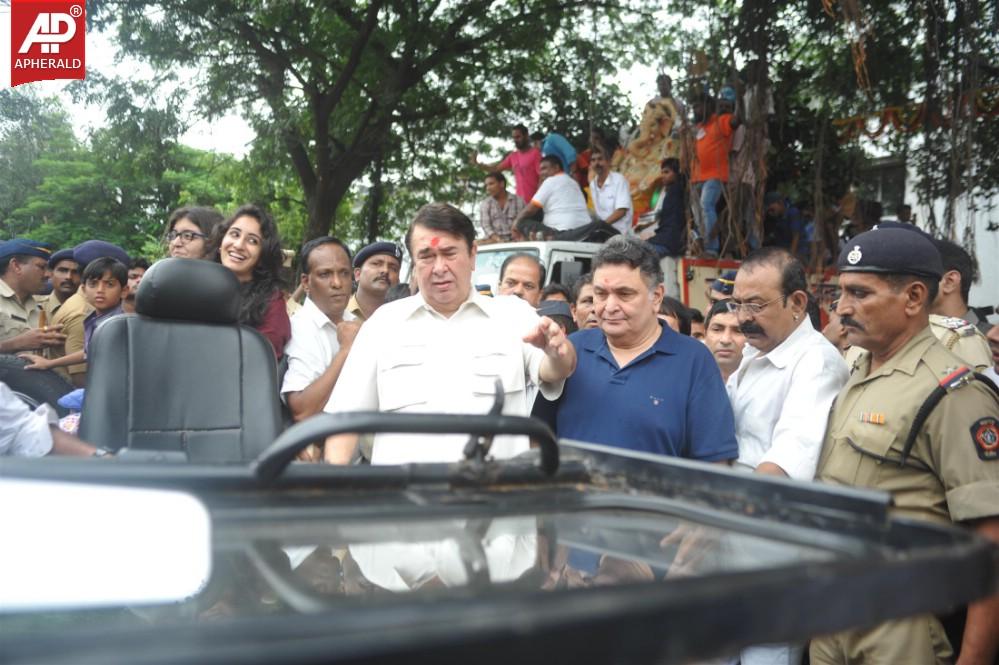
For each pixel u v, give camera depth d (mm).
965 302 3301
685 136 8109
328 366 3822
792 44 9305
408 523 1041
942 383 2225
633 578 933
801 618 731
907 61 8805
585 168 11039
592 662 629
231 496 1027
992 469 2125
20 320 5719
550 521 1094
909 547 913
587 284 4121
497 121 13781
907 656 2168
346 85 12711
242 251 3701
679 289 7820
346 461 2582
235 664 537
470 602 635
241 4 11742
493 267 7562
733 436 2656
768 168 9000
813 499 1047
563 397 2758
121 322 3139
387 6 12773
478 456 1203
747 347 3082
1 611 757
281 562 919
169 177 20516
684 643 666
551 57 13383
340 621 590
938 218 8891
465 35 13352
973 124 7660
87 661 519
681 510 1120
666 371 2676
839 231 9664
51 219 20625
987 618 2068
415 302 2812
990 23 7738
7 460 939
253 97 12703
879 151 9906
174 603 874
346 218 17109
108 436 2998
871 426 2324
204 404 3156
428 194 15266
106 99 12250
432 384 2691
